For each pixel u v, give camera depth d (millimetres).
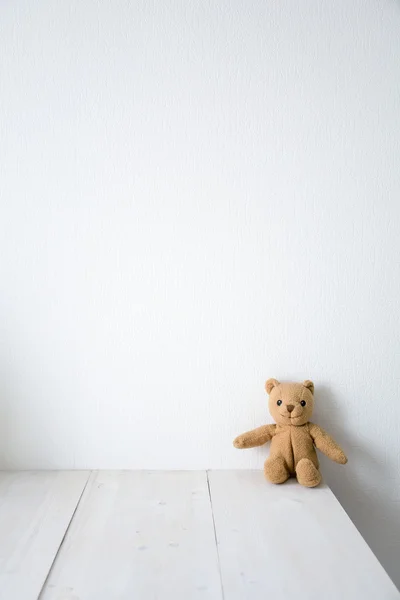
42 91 1691
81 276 1729
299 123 1710
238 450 1780
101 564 1254
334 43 1695
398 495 1802
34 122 1697
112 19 1682
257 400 1768
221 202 1723
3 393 1750
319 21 1691
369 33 1694
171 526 1418
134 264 1729
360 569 1247
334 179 1722
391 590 1176
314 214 1728
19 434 1760
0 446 1762
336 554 1303
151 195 1717
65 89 1693
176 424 1770
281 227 1729
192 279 1736
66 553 1293
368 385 1769
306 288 1745
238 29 1688
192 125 1706
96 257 1726
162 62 1692
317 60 1698
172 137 1707
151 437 1771
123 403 1761
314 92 1705
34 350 1741
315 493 1616
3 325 1735
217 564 1259
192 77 1696
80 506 1518
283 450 1693
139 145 1707
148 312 1741
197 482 1686
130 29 1685
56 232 1718
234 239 1729
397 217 1731
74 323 1739
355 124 1712
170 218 1723
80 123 1700
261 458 1784
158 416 1767
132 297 1736
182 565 1254
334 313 1751
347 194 1726
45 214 1714
